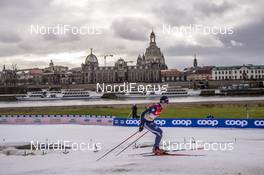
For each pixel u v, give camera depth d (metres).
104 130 30.45
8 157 17.64
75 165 15.62
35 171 14.70
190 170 14.31
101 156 17.59
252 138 23.83
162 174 13.75
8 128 33.19
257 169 14.36
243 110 53.47
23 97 147.00
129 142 22.27
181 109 58.66
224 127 32.28
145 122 18.14
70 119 38.44
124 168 14.88
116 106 71.75
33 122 38.91
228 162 15.74
